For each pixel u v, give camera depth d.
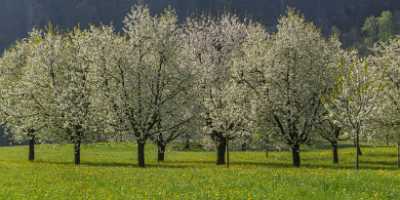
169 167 48.19
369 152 74.38
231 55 63.84
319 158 66.38
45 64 59.38
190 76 52.72
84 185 30.20
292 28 52.91
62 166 48.28
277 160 63.03
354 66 50.72
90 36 59.59
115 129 51.34
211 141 58.44
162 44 52.50
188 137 60.25
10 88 61.62
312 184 29.25
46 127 57.41
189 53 56.25
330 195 24.83
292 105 50.50
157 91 52.00
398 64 55.22
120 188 28.34
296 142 50.75
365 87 49.41
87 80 56.12
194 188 27.86
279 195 24.52
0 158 66.38
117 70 52.12
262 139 52.56
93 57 53.38
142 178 33.78
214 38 65.88
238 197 24.00
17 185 30.89
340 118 49.78
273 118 50.84
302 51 51.69
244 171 38.94
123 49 52.47
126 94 51.19
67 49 61.12
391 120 53.84
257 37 56.34
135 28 53.59
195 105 53.84
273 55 51.75
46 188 28.84
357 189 27.14
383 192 25.89
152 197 24.48
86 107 56.50
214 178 33.00
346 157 67.31
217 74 60.97
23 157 68.31
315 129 52.47
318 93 52.03
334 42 62.84
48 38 61.81
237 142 57.00
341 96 49.75
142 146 51.22
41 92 58.12
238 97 52.34
